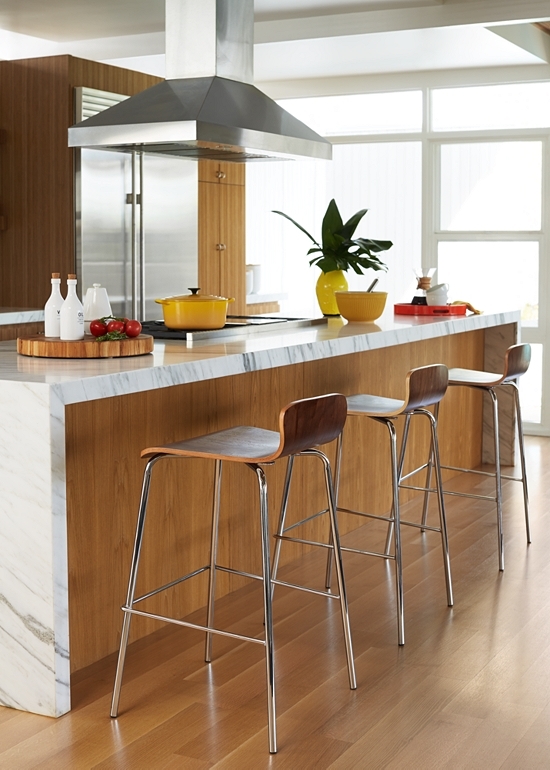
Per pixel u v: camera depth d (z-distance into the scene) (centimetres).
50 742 261
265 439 301
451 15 550
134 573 280
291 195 779
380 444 497
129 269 588
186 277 634
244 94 428
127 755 253
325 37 585
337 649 325
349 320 470
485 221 721
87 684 298
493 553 439
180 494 349
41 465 264
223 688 295
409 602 372
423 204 732
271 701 255
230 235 700
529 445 691
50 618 271
